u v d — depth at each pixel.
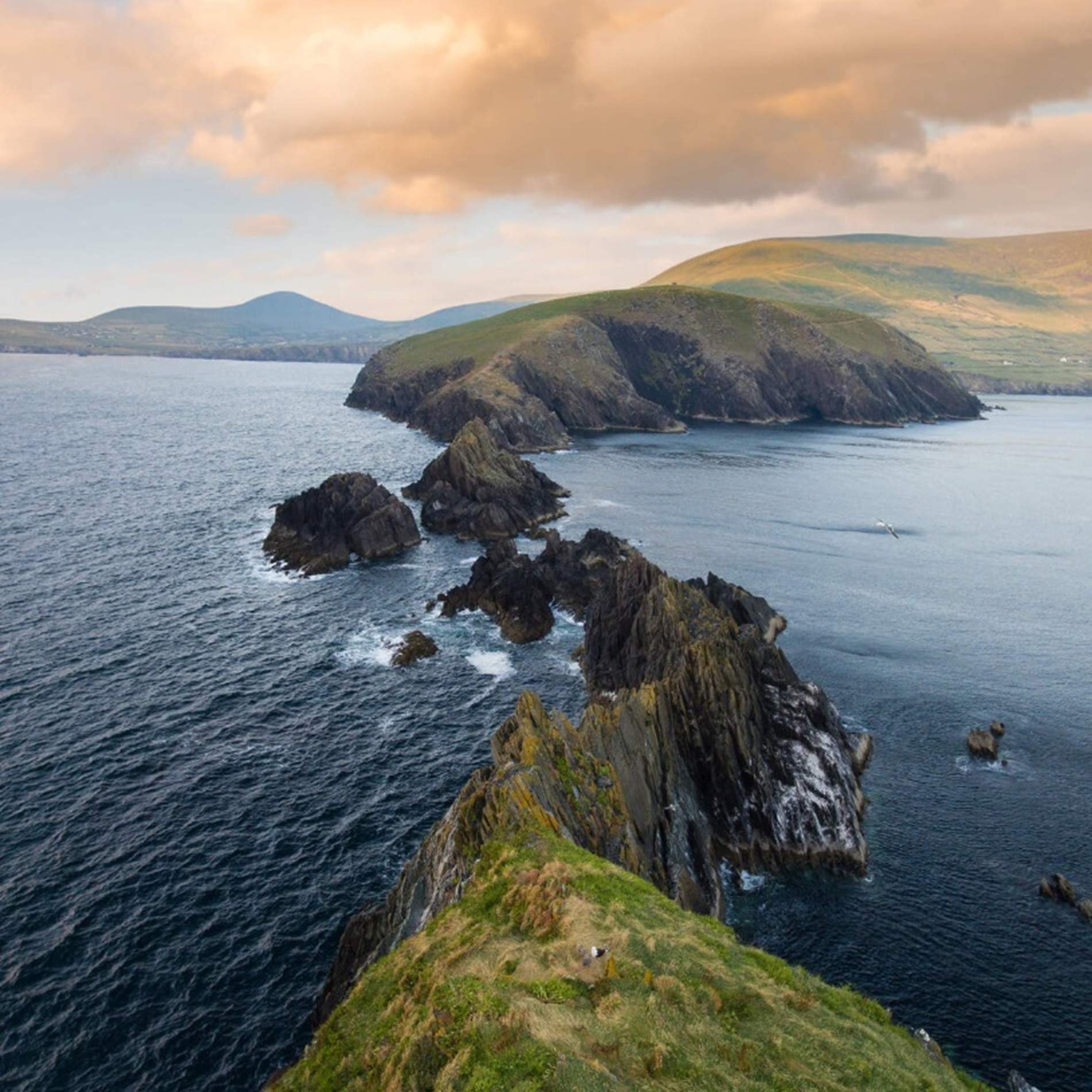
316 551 102.81
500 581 87.88
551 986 24.66
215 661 71.69
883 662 75.88
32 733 57.94
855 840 48.84
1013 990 38.69
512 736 45.09
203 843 47.22
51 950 38.88
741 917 43.78
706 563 105.56
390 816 50.66
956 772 57.59
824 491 156.25
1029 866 47.91
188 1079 32.97
